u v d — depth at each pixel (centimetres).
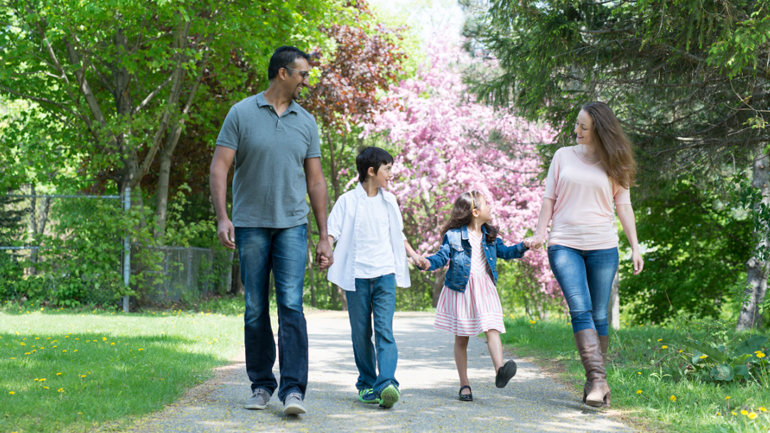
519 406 376
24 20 1091
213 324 889
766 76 641
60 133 1309
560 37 657
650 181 807
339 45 1599
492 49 807
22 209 1165
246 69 1520
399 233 393
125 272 1177
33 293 1134
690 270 1709
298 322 342
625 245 1764
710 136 761
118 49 1178
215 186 338
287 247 345
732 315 1623
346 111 1564
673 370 451
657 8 574
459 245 407
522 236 1822
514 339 753
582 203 382
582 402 380
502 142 1305
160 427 303
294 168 348
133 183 1241
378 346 374
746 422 305
